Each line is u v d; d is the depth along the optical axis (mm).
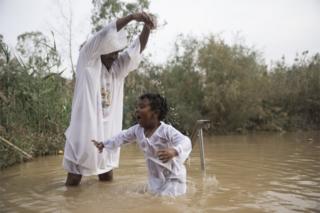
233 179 4867
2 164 6418
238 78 16875
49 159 7617
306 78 19531
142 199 3691
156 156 3971
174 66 17609
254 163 6492
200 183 4555
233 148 9406
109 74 4648
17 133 7672
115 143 4250
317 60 20109
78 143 4363
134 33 16656
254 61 17594
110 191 4109
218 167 5996
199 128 5641
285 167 6004
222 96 16547
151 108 3990
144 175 5164
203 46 17391
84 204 3580
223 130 16469
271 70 19938
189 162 6566
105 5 17875
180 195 3857
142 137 4055
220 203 3553
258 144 10664
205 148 9414
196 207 3410
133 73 16453
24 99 8633
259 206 3465
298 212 3285
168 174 3977
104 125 4570
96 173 4445
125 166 6109
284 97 19031
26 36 12031
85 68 4363
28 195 4066
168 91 16641
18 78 8492
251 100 16875
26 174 5613
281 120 18250
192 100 17016
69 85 10875
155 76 17578
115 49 4375
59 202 3691
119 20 4371
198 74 17156
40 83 9125
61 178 5098
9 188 4500
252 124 17844
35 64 9719
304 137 13477
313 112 19250
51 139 8797
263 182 4652
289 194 3980
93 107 4359
